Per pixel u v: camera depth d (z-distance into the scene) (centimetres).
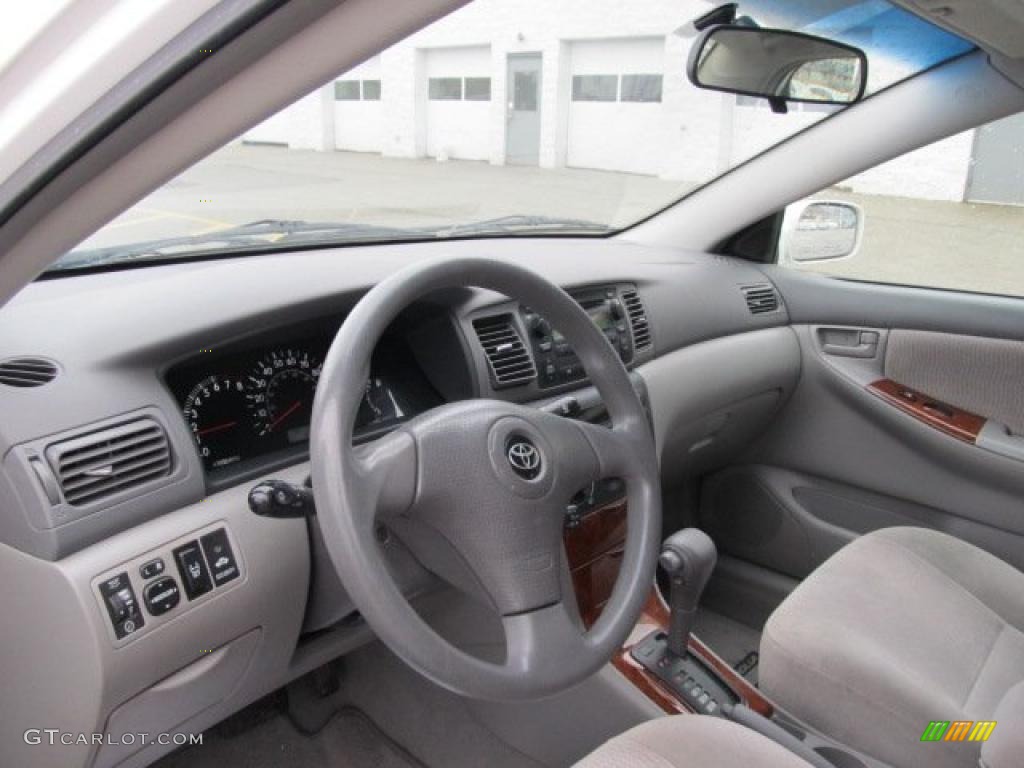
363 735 185
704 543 151
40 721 123
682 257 227
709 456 233
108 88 54
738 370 216
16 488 109
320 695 193
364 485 96
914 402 213
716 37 174
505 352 162
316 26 50
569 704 166
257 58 52
